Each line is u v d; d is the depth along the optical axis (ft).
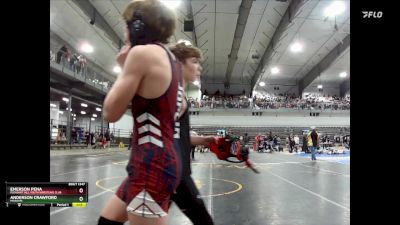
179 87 5.18
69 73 71.92
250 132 121.90
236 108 125.29
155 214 4.68
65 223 13.01
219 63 116.88
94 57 96.32
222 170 37.32
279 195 20.20
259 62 113.19
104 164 43.09
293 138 99.66
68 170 33.83
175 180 4.89
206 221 6.29
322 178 29.55
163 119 4.88
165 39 5.22
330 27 82.02
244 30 83.82
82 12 66.49
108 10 69.15
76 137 93.40
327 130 122.52
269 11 72.33
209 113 124.88
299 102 127.65
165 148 4.83
